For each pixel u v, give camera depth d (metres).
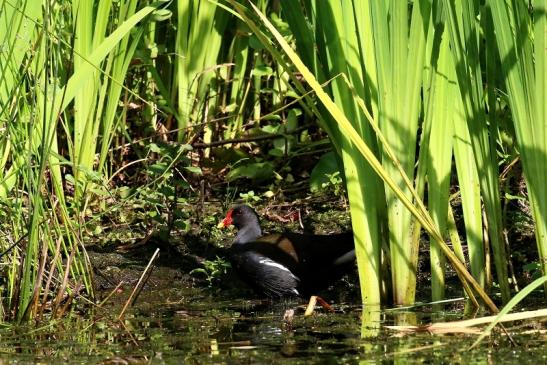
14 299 10.22
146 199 12.47
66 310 10.69
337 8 9.80
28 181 9.69
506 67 9.24
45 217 10.08
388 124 9.80
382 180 10.24
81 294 11.33
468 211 10.45
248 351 8.80
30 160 9.51
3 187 10.58
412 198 10.05
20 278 10.16
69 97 10.02
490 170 9.94
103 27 12.57
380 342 9.00
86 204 12.37
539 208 9.56
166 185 12.58
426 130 9.95
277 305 11.50
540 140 9.35
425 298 11.13
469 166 10.35
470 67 9.46
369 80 9.86
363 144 9.15
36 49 9.88
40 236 10.41
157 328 9.96
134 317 10.55
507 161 11.98
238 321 10.30
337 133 10.30
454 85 9.95
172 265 12.59
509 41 9.16
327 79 10.20
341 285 12.55
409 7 11.34
